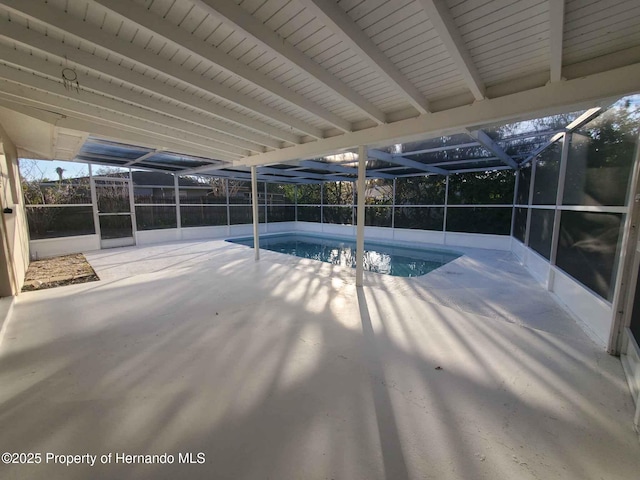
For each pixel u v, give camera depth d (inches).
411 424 71.0
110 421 72.1
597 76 97.7
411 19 78.6
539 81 109.1
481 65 102.9
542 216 208.1
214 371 93.7
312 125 178.7
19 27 83.8
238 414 74.5
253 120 166.7
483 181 351.6
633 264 95.9
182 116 151.0
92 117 150.0
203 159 301.0
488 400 79.5
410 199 423.5
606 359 100.1
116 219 352.2
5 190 172.4
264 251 326.3
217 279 207.6
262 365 97.2
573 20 77.9
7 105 135.5
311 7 68.6
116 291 179.0
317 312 144.6
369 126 165.6
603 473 58.0
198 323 131.1
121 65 107.2
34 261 269.6
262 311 146.0
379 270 289.3
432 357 101.8
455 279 207.5
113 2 70.7
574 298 143.5
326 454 62.6
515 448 63.9
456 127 133.6
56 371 93.8
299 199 583.2
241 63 104.3
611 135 118.9
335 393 82.8
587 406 77.1
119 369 94.9
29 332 122.2
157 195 392.5
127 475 57.6
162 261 270.1
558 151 183.0
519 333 120.6
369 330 123.8
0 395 81.8
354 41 81.9
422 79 115.3
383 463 60.4
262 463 60.5
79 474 57.8
